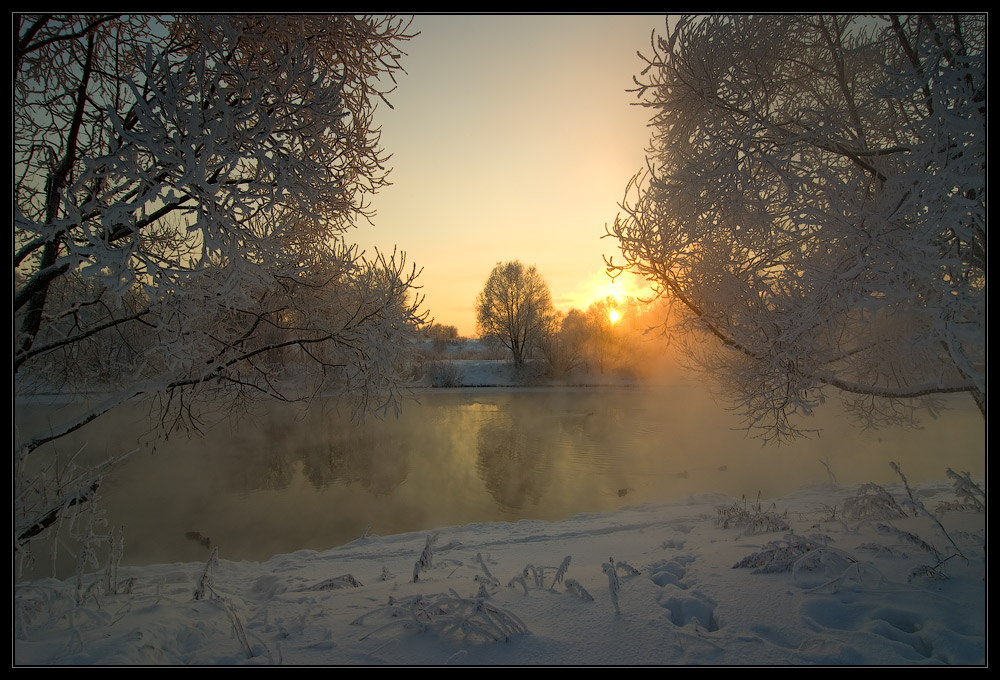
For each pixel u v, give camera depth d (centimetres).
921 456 1140
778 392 491
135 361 533
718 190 461
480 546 672
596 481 1268
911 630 308
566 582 385
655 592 374
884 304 387
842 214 386
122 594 417
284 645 308
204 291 417
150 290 375
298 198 446
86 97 449
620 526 750
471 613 320
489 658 282
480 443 1755
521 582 409
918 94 395
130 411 1308
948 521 523
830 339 495
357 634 321
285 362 611
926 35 400
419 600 338
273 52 418
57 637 309
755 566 425
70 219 361
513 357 4719
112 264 368
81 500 397
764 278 476
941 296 389
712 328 514
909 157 379
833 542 481
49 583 431
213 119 379
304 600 401
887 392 454
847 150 434
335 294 562
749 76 472
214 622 346
